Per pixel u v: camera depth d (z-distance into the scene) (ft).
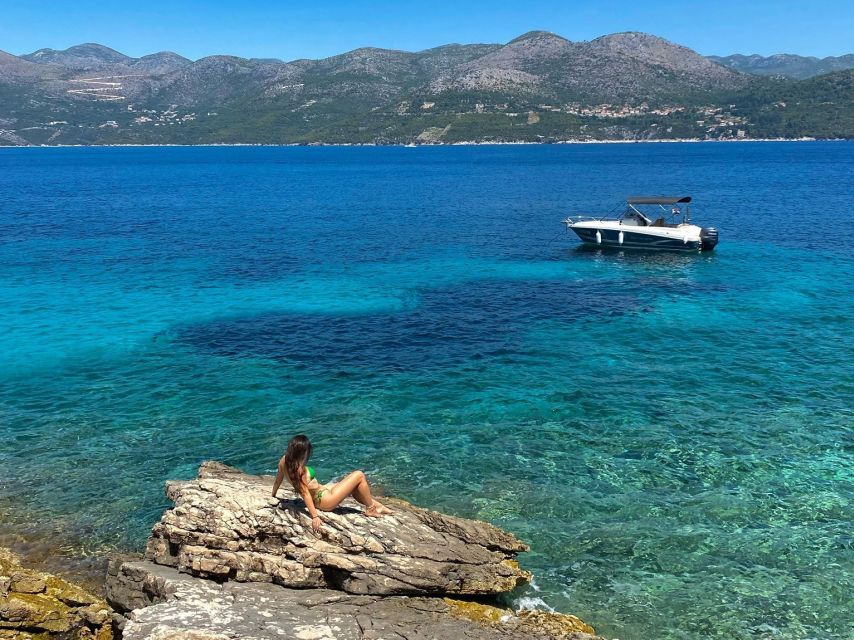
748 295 106.42
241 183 375.25
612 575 40.04
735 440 56.59
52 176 435.94
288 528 35.91
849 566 40.50
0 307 100.73
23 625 33.99
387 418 61.93
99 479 51.11
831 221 181.06
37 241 164.25
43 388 69.10
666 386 68.80
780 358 76.54
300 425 60.54
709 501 47.50
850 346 80.23
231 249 154.61
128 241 165.37
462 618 34.24
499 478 51.03
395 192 305.73
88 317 95.55
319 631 30.63
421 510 42.57
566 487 49.70
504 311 99.30
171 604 31.89
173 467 53.01
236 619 30.91
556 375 72.38
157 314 97.45
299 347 82.79
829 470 51.47
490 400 65.82
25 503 47.60
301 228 190.19
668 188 290.97
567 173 411.75
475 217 210.18
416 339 85.97
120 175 450.30
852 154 589.32
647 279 120.16
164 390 68.80
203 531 36.29
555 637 32.37
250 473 51.88
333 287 115.65
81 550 42.24
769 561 41.06
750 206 218.38
